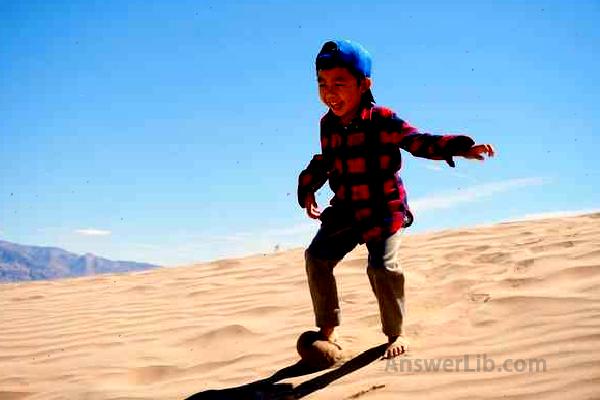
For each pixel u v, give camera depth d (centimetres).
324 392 273
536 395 237
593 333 291
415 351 306
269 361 344
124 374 365
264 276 619
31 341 473
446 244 612
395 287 307
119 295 632
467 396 245
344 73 302
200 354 383
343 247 326
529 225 680
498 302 358
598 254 436
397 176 317
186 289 609
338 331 369
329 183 330
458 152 277
